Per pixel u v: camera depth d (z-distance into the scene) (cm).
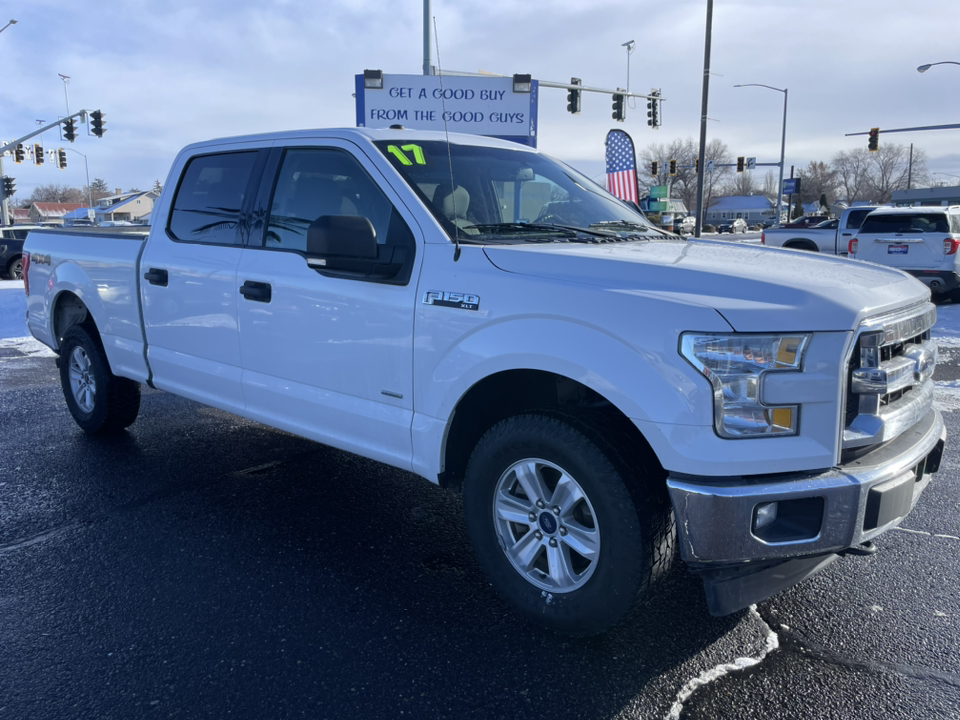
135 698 257
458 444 326
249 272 394
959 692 260
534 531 296
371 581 339
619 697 258
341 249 315
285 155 396
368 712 250
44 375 793
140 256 471
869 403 262
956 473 481
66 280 539
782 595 327
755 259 311
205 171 444
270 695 258
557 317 275
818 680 267
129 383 537
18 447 535
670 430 247
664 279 270
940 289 1373
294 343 372
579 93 2381
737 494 242
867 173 10706
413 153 362
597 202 414
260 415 400
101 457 512
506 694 259
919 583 337
